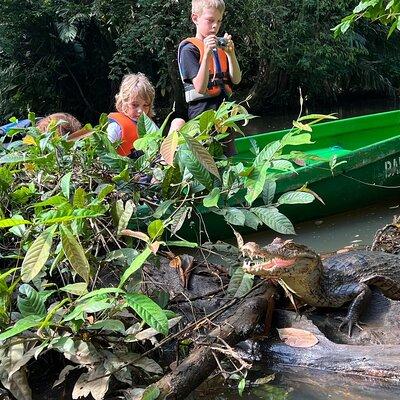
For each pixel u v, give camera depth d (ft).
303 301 10.70
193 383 8.32
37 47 39.63
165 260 11.71
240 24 39.91
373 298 10.72
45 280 9.21
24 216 10.44
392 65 51.08
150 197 10.93
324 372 9.27
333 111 46.16
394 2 12.39
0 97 40.11
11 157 10.23
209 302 10.66
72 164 10.53
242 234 16.76
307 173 17.21
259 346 9.84
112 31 40.60
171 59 38.81
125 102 13.96
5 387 8.14
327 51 43.83
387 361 9.03
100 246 10.26
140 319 9.52
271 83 46.47
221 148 10.71
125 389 8.63
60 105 41.88
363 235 16.49
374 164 18.58
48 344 8.06
